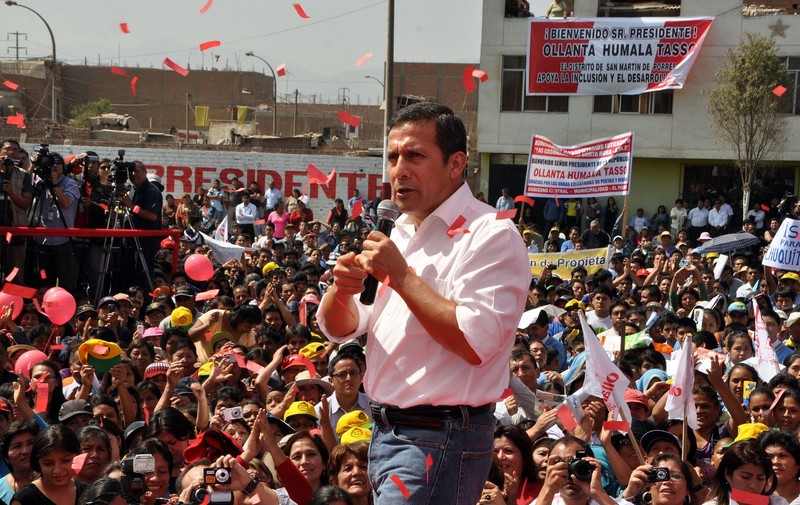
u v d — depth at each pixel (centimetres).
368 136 5500
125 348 1048
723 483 652
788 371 992
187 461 614
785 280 1616
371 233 340
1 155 1345
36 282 1398
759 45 3012
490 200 3350
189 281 1599
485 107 3306
